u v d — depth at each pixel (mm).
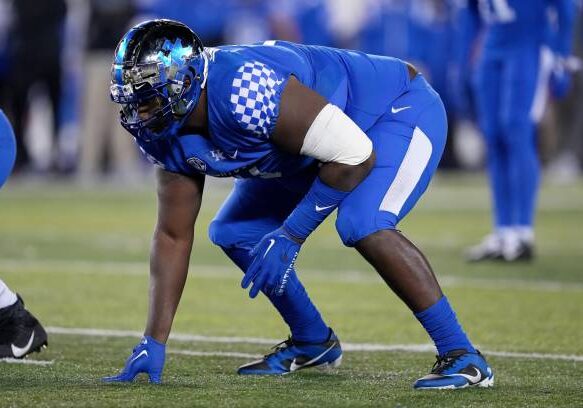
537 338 18422
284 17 59062
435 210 44656
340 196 13398
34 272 26547
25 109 55531
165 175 14086
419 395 13344
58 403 12570
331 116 13039
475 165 67688
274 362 15258
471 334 18797
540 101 28766
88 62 52250
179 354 16703
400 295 13898
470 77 31609
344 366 15875
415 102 14484
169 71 12633
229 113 12812
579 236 35531
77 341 17734
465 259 29469
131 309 21406
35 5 52938
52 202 46469
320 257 30250
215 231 15375
